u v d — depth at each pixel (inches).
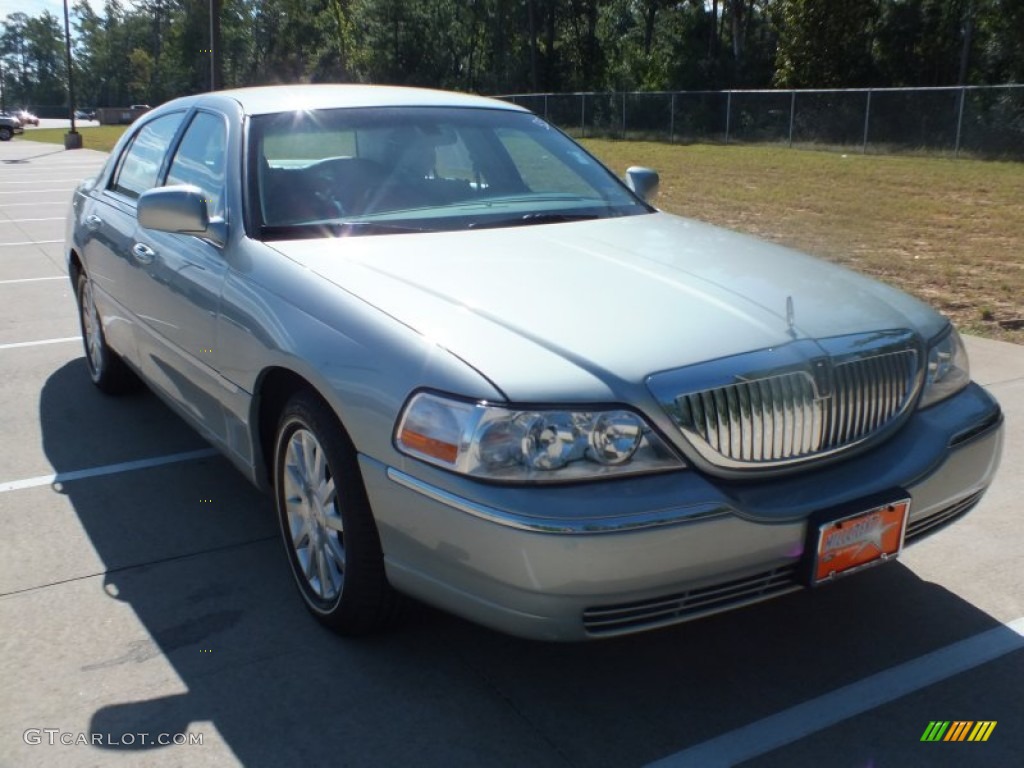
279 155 155.8
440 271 127.1
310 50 3034.0
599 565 98.0
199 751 106.5
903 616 133.4
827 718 112.0
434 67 2193.7
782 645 126.8
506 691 117.2
